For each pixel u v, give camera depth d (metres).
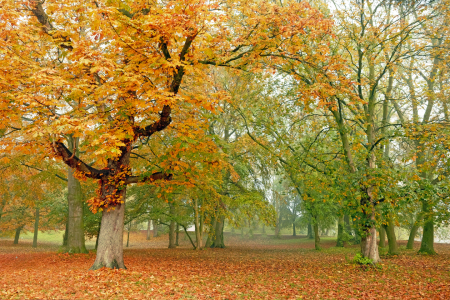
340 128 11.79
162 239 37.09
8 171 13.79
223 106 18.31
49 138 7.42
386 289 7.62
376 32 11.40
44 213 27.48
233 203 16.61
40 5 8.77
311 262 13.41
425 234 15.63
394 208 10.32
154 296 6.09
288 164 13.25
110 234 8.68
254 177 19.55
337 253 18.16
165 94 6.61
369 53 11.74
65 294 5.98
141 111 7.59
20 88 7.00
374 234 11.38
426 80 15.82
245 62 9.12
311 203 18.25
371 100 12.71
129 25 6.73
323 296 6.95
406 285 8.04
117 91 6.72
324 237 38.25
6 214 27.03
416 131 10.49
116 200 8.68
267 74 11.95
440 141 9.79
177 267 10.70
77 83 6.93
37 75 6.02
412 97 13.27
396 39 11.95
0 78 6.18
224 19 8.13
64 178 15.74
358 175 10.20
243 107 15.39
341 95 11.14
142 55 6.91
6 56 6.47
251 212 17.42
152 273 8.59
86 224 19.42
